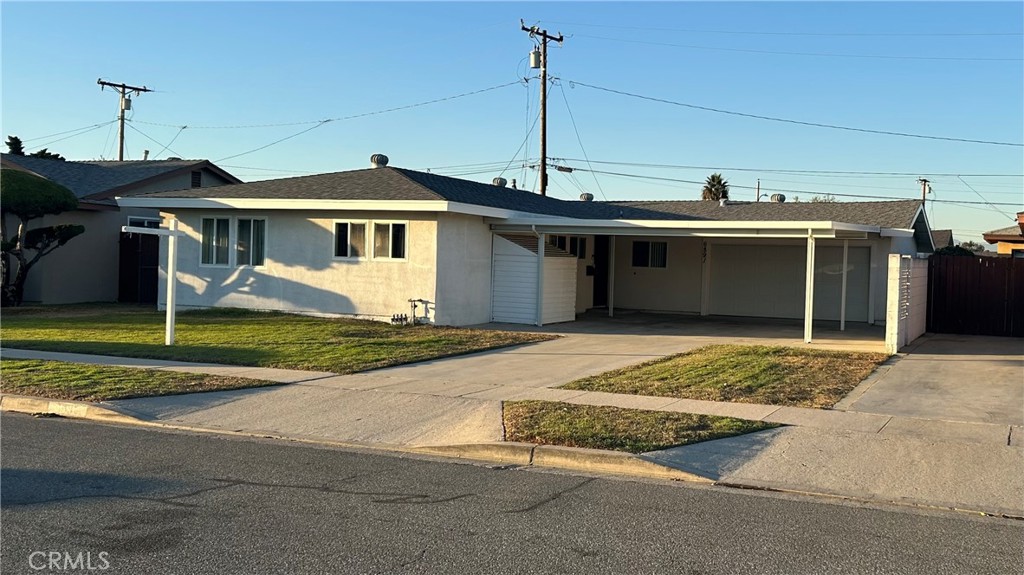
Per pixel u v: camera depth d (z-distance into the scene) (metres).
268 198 20.34
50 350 14.76
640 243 26.42
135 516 6.18
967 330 19.55
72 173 27.52
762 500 6.95
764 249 24.55
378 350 15.16
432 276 19.33
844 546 5.77
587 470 8.02
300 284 20.77
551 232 20.33
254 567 5.13
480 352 15.67
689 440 8.60
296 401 10.95
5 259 22.88
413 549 5.52
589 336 18.53
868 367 13.55
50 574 4.98
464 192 21.61
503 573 5.10
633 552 5.54
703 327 21.05
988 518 6.56
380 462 8.22
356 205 19.39
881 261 22.14
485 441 8.68
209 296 21.78
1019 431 9.05
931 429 9.15
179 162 30.64
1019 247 30.09
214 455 8.35
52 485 7.05
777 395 11.05
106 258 26.06
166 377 12.20
